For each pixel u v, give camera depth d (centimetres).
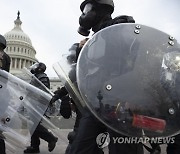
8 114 310
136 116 184
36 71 568
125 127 185
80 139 239
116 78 191
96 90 191
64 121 409
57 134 418
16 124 313
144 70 192
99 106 189
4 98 312
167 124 186
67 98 333
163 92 189
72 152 243
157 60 195
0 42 357
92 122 235
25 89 325
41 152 529
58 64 236
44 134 497
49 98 332
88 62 200
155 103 186
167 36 205
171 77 191
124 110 185
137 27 207
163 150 272
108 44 202
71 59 243
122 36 203
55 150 546
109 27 207
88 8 265
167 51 198
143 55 196
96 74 195
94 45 204
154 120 184
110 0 267
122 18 247
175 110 187
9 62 400
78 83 196
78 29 280
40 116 327
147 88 188
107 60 197
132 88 188
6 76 318
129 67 194
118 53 198
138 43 200
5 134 306
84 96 192
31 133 320
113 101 188
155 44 201
